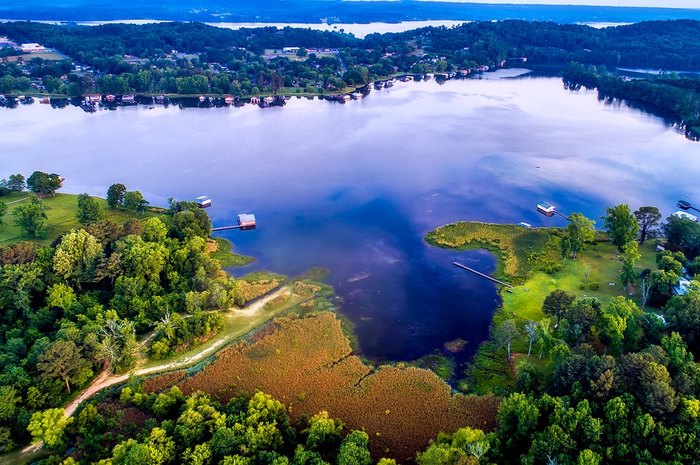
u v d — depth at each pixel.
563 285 159.50
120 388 120.25
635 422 89.69
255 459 93.62
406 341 137.38
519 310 148.50
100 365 127.06
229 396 117.25
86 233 155.25
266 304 152.50
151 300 145.88
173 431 99.69
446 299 155.50
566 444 88.69
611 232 176.75
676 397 92.44
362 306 152.25
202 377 122.88
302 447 94.44
